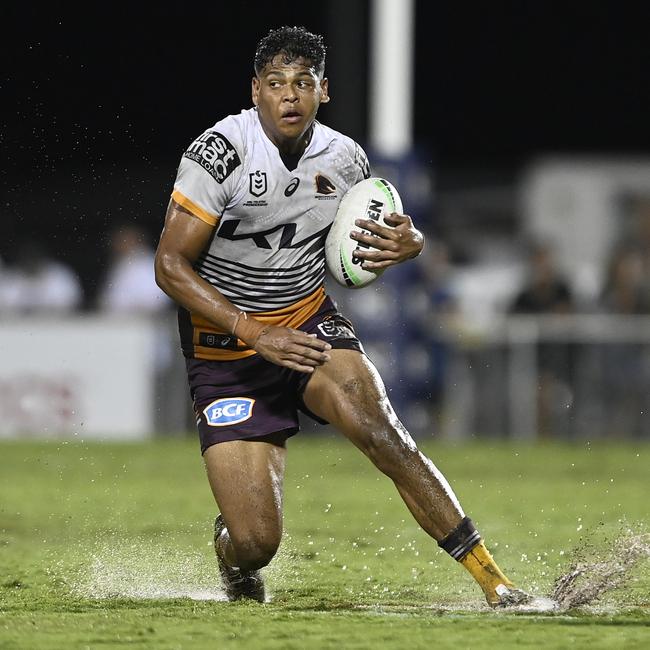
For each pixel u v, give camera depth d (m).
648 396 46.41
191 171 17.02
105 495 31.58
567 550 22.09
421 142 84.56
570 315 48.06
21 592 18.11
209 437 17.81
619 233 66.62
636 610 16.17
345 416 17.06
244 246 17.69
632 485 33.84
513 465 39.22
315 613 15.85
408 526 25.50
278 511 17.53
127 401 46.59
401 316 47.72
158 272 17.06
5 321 46.12
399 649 13.28
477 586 18.62
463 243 67.44
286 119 16.83
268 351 16.61
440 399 47.53
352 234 17.70
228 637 13.93
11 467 38.16
